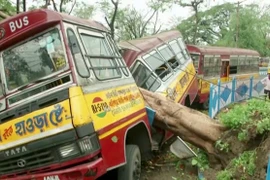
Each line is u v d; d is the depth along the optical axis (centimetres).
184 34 4300
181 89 1030
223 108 1398
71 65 446
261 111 621
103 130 451
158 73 936
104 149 446
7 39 471
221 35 4659
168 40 1141
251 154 554
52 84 448
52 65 459
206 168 629
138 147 602
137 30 3478
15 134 449
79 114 421
